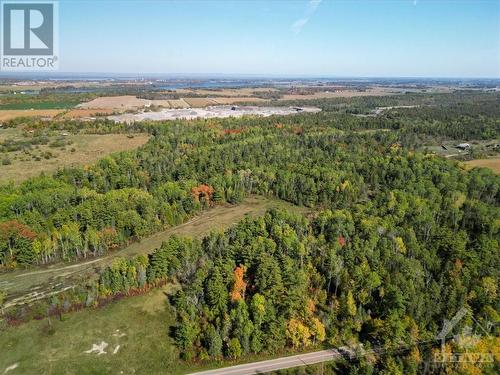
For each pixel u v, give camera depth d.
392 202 141.38
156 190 158.75
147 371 85.56
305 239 118.81
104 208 135.50
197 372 85.62
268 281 98.56
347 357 89.56
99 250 126.88
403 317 92.06
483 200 161.00
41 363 86.19
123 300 105.94
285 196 173.50
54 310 100.69
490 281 99.56
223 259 108.69
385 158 193.38
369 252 110.12
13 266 120.06
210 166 187.38
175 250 114.88
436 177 170.50
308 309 95.44
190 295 100.50
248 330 89.25
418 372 83.50
